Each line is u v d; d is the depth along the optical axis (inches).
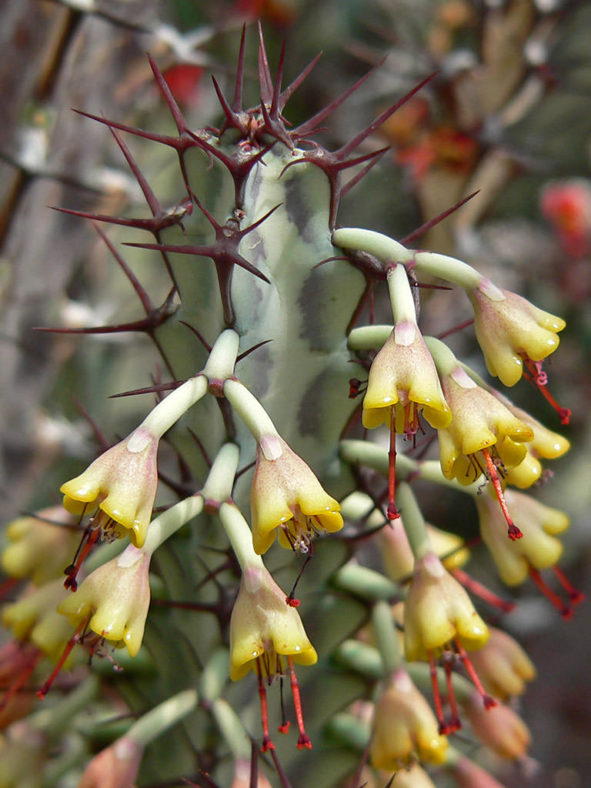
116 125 5.1
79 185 8.2
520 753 5.9
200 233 5.1
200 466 5.3
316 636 5.5
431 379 4.7
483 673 5.8
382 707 5.4
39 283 8.6
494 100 9.9
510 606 6.0
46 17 7.9
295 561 5.4
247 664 4.8
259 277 5.0
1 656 5.8
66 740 6.5
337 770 5.7
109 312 9.7
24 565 5.7
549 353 4.9
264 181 5.1
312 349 5.2
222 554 5.3
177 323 5.2
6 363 8.6
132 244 4.9
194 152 5.1
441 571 5.2
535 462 5.1
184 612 5.4
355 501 5.6
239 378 5.1
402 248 5.0
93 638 4.9
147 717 5.2
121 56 8.4
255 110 5.3
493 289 5.0
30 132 8.1
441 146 10.0
